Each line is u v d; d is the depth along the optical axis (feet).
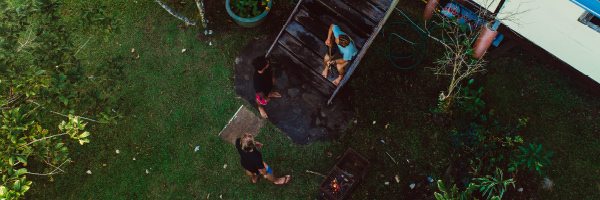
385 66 27.20
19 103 19.71
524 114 26.13
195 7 28.96
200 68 27.78
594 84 25.03
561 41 23.21
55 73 18.83
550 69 26.94
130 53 28.32
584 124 25.88
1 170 17.66
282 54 26.86
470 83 25.49
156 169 26.03
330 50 24.41
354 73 26.99
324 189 24.08
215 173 25.84
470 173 24.35
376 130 25.99
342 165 25.32
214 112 26.91
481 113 26.00
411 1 28.22
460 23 26.40
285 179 25.07
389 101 26.45
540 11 22.15
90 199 25.81
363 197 24.98
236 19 27.04
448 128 25.68
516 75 26.94
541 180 24.94
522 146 25.30
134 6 29.30
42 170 26.40
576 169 25.16
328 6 25.75
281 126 26.45
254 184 25.54
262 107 26.48
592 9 18.51
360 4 25.49
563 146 25.57
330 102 26.30
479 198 23.86
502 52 26.73
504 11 23.91
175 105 27.12
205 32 28.32
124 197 25.71
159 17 28.96
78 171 26.25
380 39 27.86
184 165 26.03
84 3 29.58
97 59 28.35
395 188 25.02
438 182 21.15
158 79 27.68
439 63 25.94
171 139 26.50
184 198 25.53
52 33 20.97
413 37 27.84
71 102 20.42
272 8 28.45
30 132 19.01
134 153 26.35
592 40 21.43
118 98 27.22
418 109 26.22
